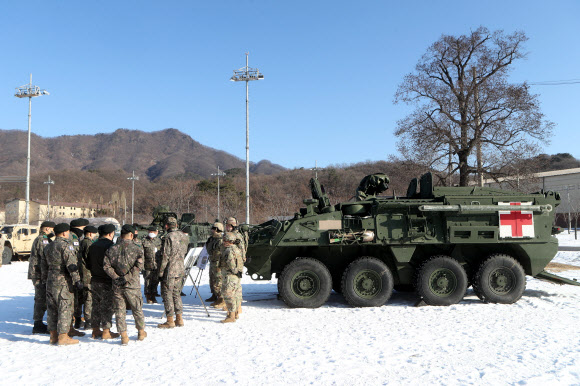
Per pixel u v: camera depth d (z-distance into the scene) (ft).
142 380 16.03
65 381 16.14
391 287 28.68
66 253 21.03
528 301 29.58
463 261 30.96
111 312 22.24
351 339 20.95
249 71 96.78
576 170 196.44
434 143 79.87
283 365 17.22
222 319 26.27
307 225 29.35
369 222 29.30
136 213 241.14
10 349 20.43
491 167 79.77
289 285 28.66
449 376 15.83
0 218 207.51
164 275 24.47
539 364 16.98
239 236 26.32
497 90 76.23
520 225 29.43
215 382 15.66
